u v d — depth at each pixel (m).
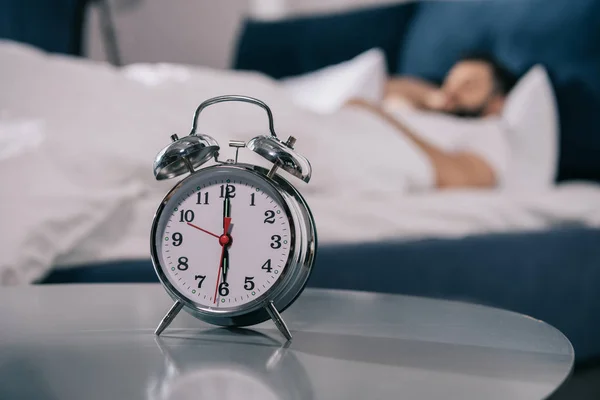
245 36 3.58
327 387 0.59
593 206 1.93
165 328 0.79
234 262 0.77
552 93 2.39
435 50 2.80
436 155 2.08
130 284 1.07
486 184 2.13
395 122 2.18
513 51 2.53
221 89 1.96
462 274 1.65
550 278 1.78
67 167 1.50
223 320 0.78
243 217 0.77
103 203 1.42
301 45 3.30
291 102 2.03
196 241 0.77
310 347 0.72
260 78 2.15
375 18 3.10
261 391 0.58
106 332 0.78
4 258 1.27
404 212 1.71
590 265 1.85
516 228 1.82
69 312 0.87
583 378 1.86
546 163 2.29
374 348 0.72
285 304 0.79
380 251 1.55
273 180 0.77
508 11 2.59
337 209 1.65
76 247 1.38
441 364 0.66
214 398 0.56
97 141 1.57
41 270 1.31
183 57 4.46
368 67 2.78
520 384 0.60
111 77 1.87
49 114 1.64
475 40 2.67
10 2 3.76
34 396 0.57
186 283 0.77
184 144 0.75
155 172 0.76
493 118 2.41
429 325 0.82
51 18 3.88
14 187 1.38
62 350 0.71
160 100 1.85
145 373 0.63
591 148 2.33
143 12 4.48
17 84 1.71
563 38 2.39
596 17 2.35
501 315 0.88
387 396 0.57
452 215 1.74
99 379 0.61
